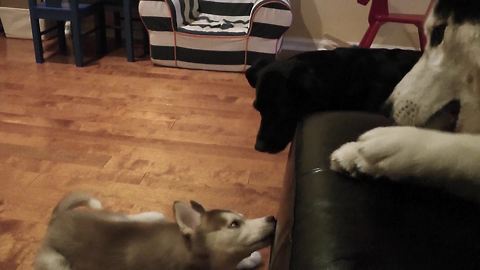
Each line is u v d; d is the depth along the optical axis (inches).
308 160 36.9
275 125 51.1
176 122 99.5
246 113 105.2
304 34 150.6
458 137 27.9
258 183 78.9
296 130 47.3
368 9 143.4
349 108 50.6
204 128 97.4
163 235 51.2
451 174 27.0
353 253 24.9
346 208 28.5
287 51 151.8
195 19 140.9
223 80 124.8
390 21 120.1
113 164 82.8
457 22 31.9
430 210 27.8
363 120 42.6
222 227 49.6
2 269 58.9
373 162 29.7
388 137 29.3
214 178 79.8
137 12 148.7
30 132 92.8
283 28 124.3
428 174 27.7
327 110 50.1
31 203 71.6
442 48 33.7
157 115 102.4
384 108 42.6
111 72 127.3
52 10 125.6
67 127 95.4
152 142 91.0
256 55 127.9
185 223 50.6
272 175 81.4
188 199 73.7
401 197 29.0
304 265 25.7
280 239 35.1
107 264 50.4
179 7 129.5
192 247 49.0
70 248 52.4
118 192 75.0
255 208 72.1
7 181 76.8
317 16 147.6
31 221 67.7
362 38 134.3
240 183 78.7
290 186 38.2
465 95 32.0
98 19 139.8
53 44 148.8
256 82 52.4
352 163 31.4
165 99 111.0
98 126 96.5
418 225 26.7
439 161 27.1
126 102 108.5
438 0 34.6
